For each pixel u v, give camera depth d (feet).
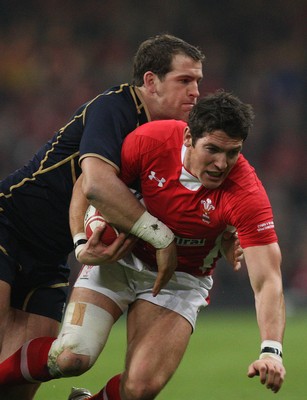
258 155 239.50
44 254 63.62
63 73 252.62
